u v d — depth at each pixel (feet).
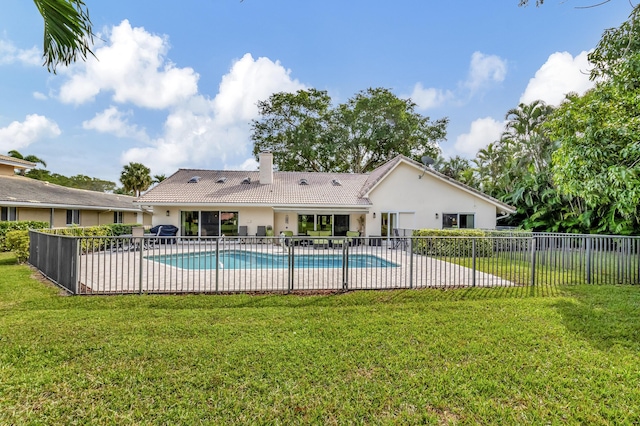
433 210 89.51
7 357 17.26
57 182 201.57
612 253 37.06
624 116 32.86
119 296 29.86
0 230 65.00
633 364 17.06
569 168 35.22
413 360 17.48
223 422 12.53
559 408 13.50
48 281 35.94
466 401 13.94
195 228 84.33
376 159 144.66
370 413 13.17
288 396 14.20
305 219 89.61
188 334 20.74
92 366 16.51
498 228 91.15
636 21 28.99
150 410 13.16
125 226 87.35
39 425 12.25
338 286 34.78
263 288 33.55
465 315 24.79
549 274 37.35
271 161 95.45
